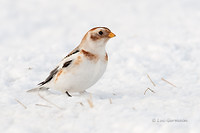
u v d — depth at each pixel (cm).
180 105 864
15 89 1080
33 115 830
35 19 2688
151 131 718
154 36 1806
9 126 768
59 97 960
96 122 772
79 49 954
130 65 1348
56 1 3250
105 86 1116
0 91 1055
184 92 1009
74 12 2858
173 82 1130
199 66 1306
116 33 2038
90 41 927
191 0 2822
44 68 1337
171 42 1620
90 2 3183
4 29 2448
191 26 1991
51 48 1659
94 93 1029
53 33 2253
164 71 1270
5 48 1838
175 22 2167
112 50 1565
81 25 2422
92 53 928
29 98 978
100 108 840
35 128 753
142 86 1102
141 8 2808
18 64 1354
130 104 873
